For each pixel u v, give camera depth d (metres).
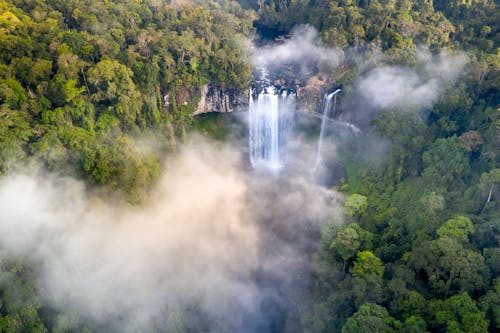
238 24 121.19
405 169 78.69
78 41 79.56
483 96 78.62
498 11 101.94
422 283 52.69
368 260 55.53
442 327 44.28
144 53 89.38
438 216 63.78
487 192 62.91
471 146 69.50
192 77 93.94
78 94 73.75
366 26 102.38
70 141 66.88
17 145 60.88
